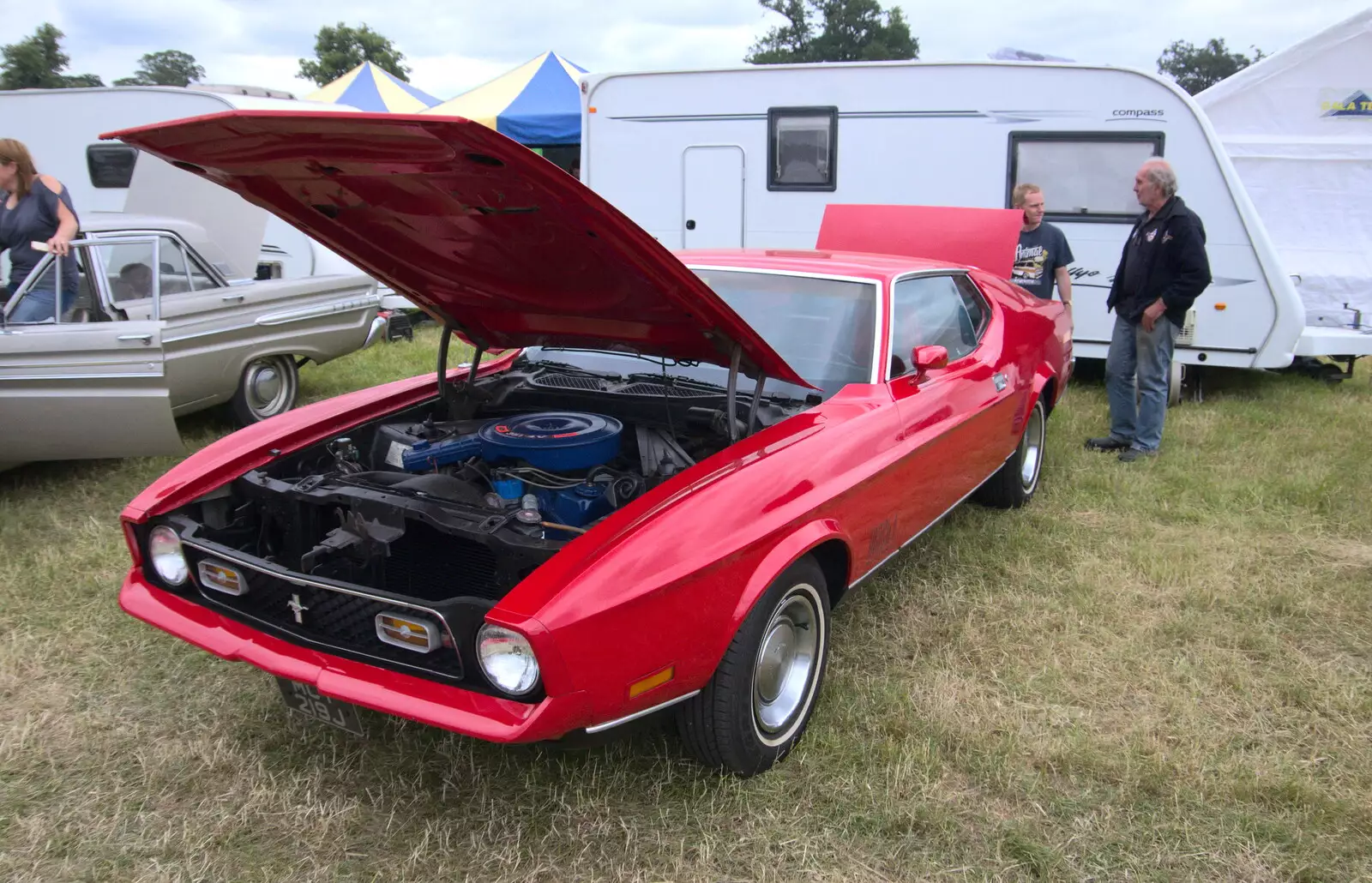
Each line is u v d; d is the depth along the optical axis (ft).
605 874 7.61
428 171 7.20
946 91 25.50
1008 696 10.34
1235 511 16.37
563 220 7.57
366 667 7.57
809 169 26.86
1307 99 32.94
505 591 7.93
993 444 13.78
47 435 14.98
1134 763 9.10
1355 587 13.34
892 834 8.13
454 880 7.52
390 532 8.36
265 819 8.20
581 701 6.98
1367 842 8.19
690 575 7.50
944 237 17.52
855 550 9.80
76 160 32.55
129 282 18.19
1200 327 24.73
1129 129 24.48
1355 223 33.50
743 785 8.64
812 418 9.89
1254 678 10.88
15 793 8.49
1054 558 14.24
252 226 23.24
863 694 10.22
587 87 27.94
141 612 8.68
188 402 18.57
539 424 9.98
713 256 13.15
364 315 22.76
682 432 10.43
